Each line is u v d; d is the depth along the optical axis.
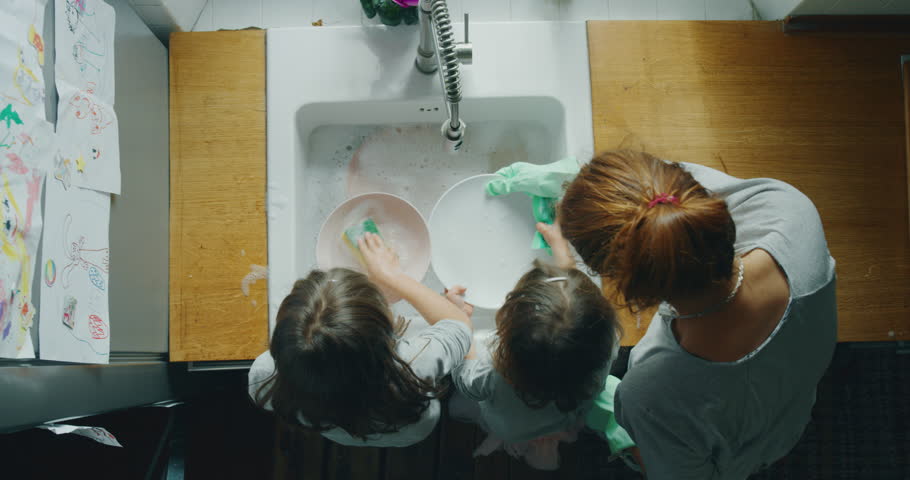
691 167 0.84
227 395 1.42
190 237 1.08
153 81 1.03
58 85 0.74
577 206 0.63
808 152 1.12
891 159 1.12
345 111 1.16
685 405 0.69
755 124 1.12
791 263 0.64
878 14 1.12
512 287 1.16
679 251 0.53
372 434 0.97
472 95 1.12
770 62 1.12
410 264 1.15
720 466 0.77
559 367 0.84
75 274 0.77
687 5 1.30
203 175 1.09
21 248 0.66
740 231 0.72
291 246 1.09
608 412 1.16
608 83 1.12
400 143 1.24
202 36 1.10
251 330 1.07
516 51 1.12
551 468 1.36
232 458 1.40
